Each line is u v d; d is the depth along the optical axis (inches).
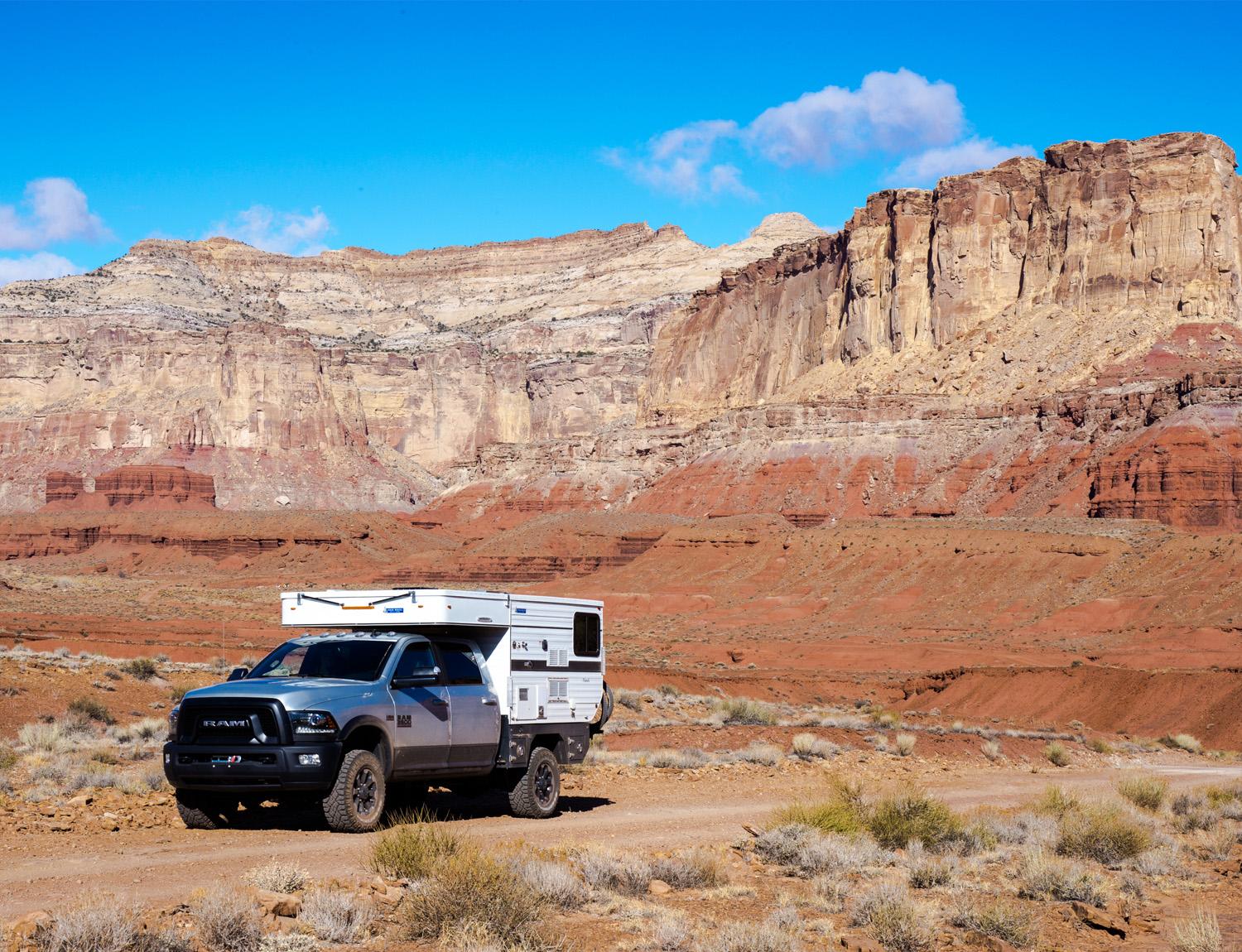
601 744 1300.4
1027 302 7524.6
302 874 498.6
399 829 551.2
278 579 6929.1
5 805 692.1
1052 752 1541.6
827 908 561.0
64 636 2910.9
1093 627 3946.9
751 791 1003.3
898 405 7175.2
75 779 789.2
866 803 802.2
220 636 3265.3
